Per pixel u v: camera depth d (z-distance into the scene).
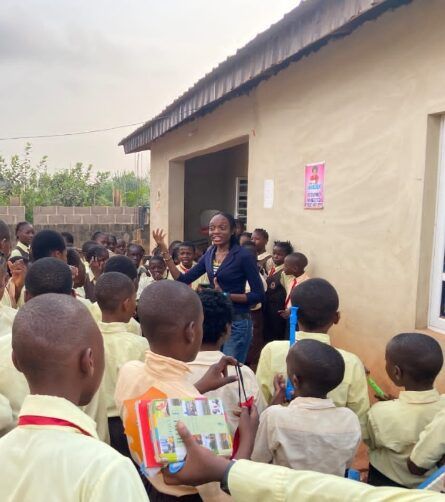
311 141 5.04
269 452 1.95
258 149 6.27
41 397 1.17
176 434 1.36
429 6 3.46
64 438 1.12
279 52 4.48
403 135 3.75
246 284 4.62
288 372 2.03
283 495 1.25
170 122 8.34
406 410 2.17
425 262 3.63
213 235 4.14
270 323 5.20
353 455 1.95
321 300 2.52
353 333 4.40
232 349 4.03
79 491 1.04
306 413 1.92
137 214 14.51
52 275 2.65
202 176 11.91
